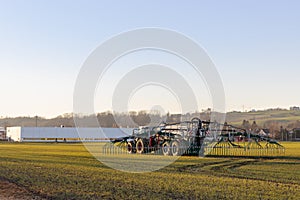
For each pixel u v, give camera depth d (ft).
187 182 45.98
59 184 43.78
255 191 40.14
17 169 57.06
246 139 104.53
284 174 53.93
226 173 55.01
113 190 40.45
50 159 74.54
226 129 93.61
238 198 36.68
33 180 46.42
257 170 58.85
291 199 36.40
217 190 40.60
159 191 39.99
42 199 36.32
